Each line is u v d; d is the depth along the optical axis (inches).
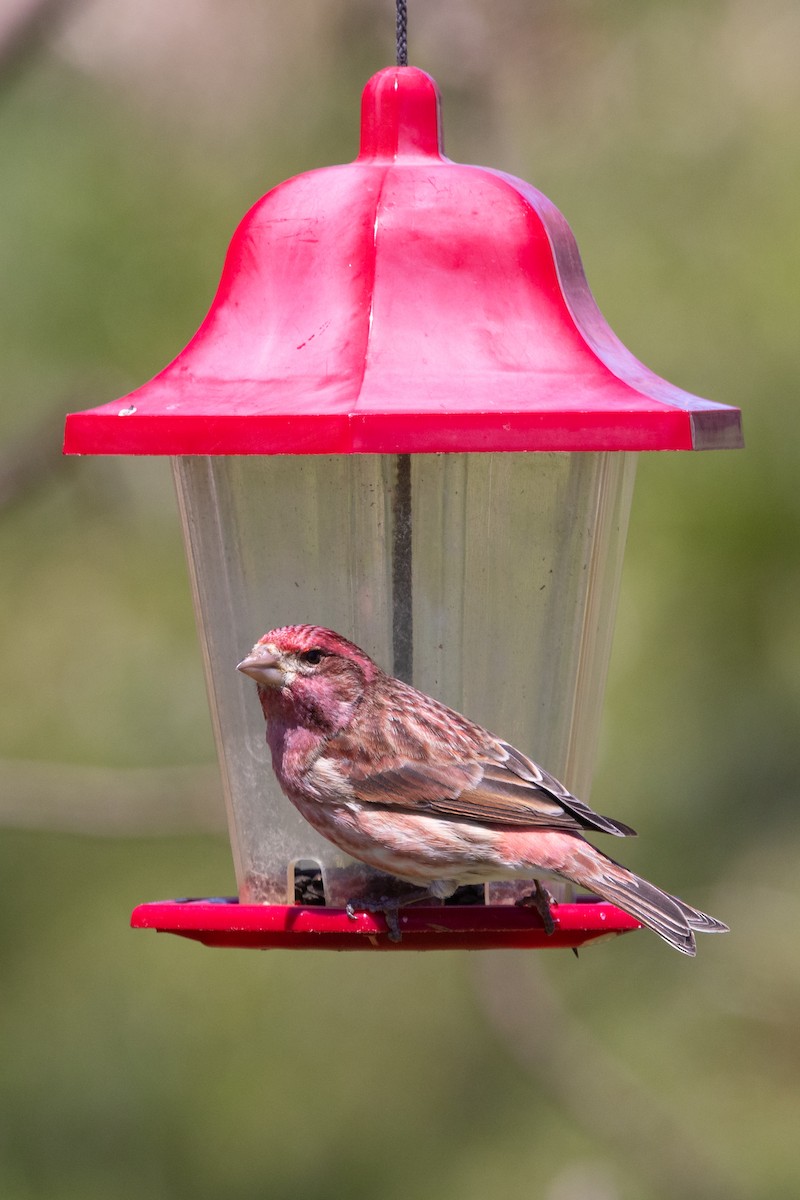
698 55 442.6
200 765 491.5
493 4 450.3
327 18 450.3
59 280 452.4
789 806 461.1
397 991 562.3
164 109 453.7
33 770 482.6
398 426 270.2
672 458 429.4
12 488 475.5
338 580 313.3
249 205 448.8
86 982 529.7
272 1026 551.2
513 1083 550.3
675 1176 511.5
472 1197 530.3
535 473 309.7
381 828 304.7
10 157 453.7
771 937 467.8
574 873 302.5
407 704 309.0
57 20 448.8
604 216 436.8
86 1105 527.2
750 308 426.0
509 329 294.8
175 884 523.8
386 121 315.6
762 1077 512.7
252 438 275.1
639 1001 530.0
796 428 424.5
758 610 433.4
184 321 451.5
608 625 322.0
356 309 294.8
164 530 495.5
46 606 495.8
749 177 433.7
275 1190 528.7
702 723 454.0
